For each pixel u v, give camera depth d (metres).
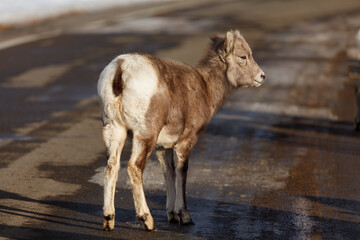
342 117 34.88
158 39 59.88
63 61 48.62
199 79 18.00
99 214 17.75
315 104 37.88
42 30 66.50
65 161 23.91
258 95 40.06
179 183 16.98
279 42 60.56
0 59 49.19
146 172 22.84
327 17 76.94
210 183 21.64
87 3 94.62
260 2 91.31
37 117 31.73
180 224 16.91
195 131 17.36
